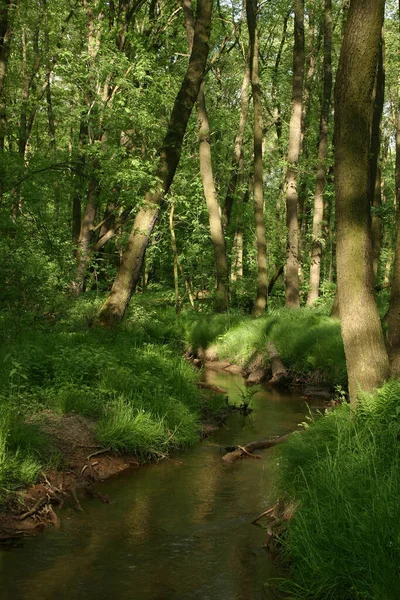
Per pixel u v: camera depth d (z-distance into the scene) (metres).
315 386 14.14
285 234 30.70
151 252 24.94
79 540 6.15
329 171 28.02
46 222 16.62
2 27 18.00
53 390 9.21
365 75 7.22
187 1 20.48
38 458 7.56
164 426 9.41
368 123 7.35
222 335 18.44
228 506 7.03
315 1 26.67
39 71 24.77
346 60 7.29
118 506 7.03
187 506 7.04
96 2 20.92
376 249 20.28
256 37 21.52
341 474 5.50
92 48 18.55
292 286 22.25
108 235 20.95
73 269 18.19
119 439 8.66
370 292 7.47
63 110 18.88
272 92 31.00
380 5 7.16
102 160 15.68
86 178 15.84
